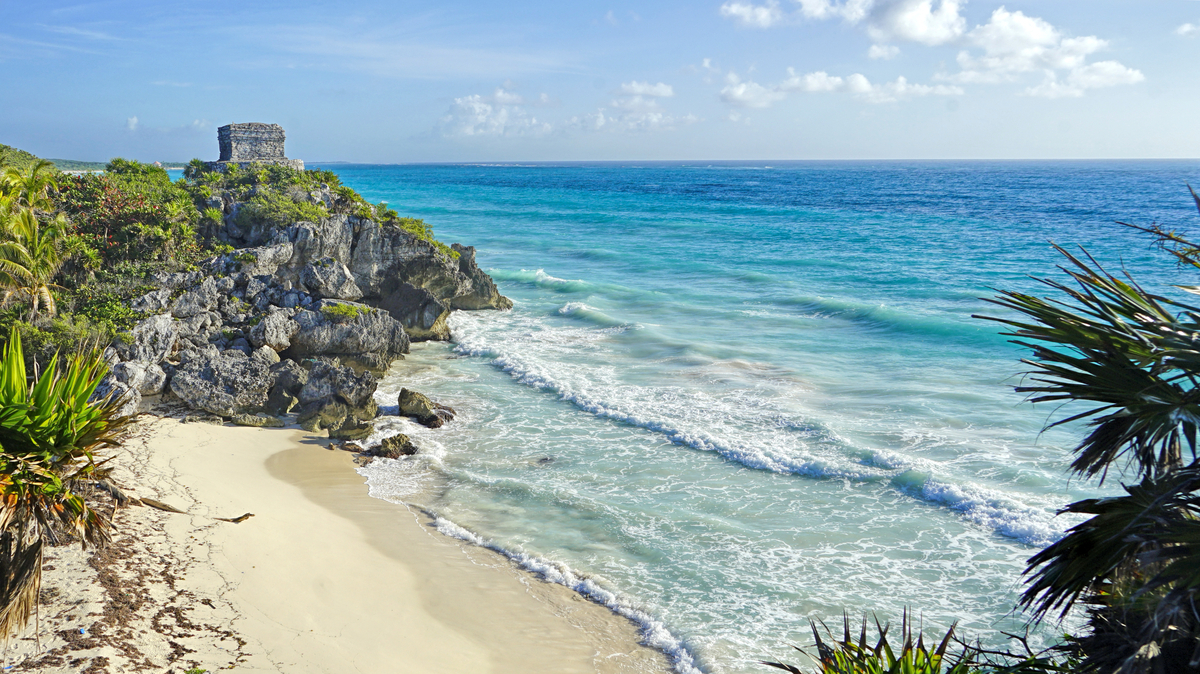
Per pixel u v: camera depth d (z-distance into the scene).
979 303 43.66
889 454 21.67
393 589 15.62
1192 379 5.31
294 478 21.09
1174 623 4.97
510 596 15.69
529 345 36.12
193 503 17.75
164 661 11.76
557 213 104.38
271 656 12.49
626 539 17.95
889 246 68.19
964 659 6.87
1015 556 16.95
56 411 9.31
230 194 41.53
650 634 14.51
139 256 34.06
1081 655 5.96
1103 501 5.58
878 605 15.34
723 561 17.00
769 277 51.38
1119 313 5.70
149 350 26.98
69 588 12.97
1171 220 91.88
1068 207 113.31
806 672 13.14
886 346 34.44
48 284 29.92
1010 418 24.81
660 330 37.91
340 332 31.36
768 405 26.69
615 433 24.77
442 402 28.06
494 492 20.45
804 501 19.78
